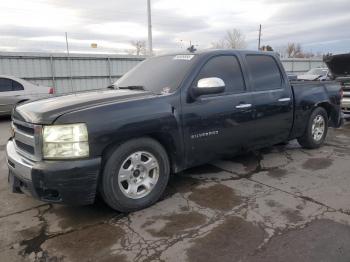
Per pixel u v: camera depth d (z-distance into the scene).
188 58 4.32
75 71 20.66
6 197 4.09
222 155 4.48
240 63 4.65
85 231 3.25
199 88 3.92
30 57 18.67
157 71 4.41
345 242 2.96
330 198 3.89
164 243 3.01
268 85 4.98
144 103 3.58
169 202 3.84
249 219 3.41
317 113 5.89
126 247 2.96
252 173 4.78
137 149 3.54
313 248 2.88
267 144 5.12
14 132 3.75
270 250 2.87
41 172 3.09
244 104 4.53
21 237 3.16
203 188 4.24
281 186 4.28
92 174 3.20
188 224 3.33
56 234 3.20
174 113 3.79
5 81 11.12
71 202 3.21
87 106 3.33
